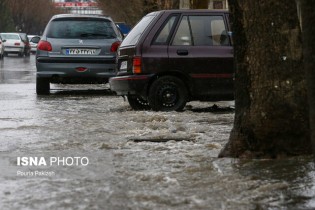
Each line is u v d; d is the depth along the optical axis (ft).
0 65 141.59
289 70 27.35
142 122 41.22
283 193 22.04
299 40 27.45
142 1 133.28
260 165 26.30
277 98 27.20
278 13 27.32
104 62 63.72
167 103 47.29
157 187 23.32
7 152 30.89
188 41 47.91
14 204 21.50
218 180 24.08
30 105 53.26
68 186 23.84
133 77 47.26
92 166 27.30
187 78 47.52
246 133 27.91
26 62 162.61
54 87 76.02
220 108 51.52
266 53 27.30
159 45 47.57
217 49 47.80
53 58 63.52
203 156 28.89
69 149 31.48
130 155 29.58
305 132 27.55
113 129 38.11
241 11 27.76
